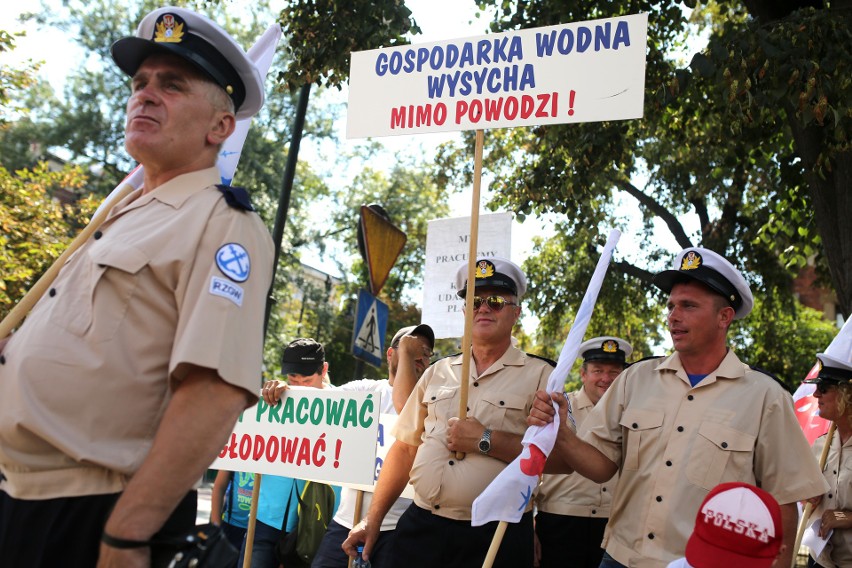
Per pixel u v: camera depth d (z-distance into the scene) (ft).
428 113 15.24
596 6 38.06
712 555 9.09
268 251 8.00
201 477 7.57
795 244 41.55
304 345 21.18
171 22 8.32
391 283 89.51
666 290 14.19
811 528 18.84
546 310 62.49
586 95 14.23
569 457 13.43
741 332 64.54
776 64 29.17
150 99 8.13
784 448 12.71
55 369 7.10
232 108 8.68
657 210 57.26
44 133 86.84
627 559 12.90
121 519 6.66
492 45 14.93
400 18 34.86
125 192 9.89
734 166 40.93
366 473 15.96
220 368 7.07
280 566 20.31
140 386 7.27
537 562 20.44
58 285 7.73
